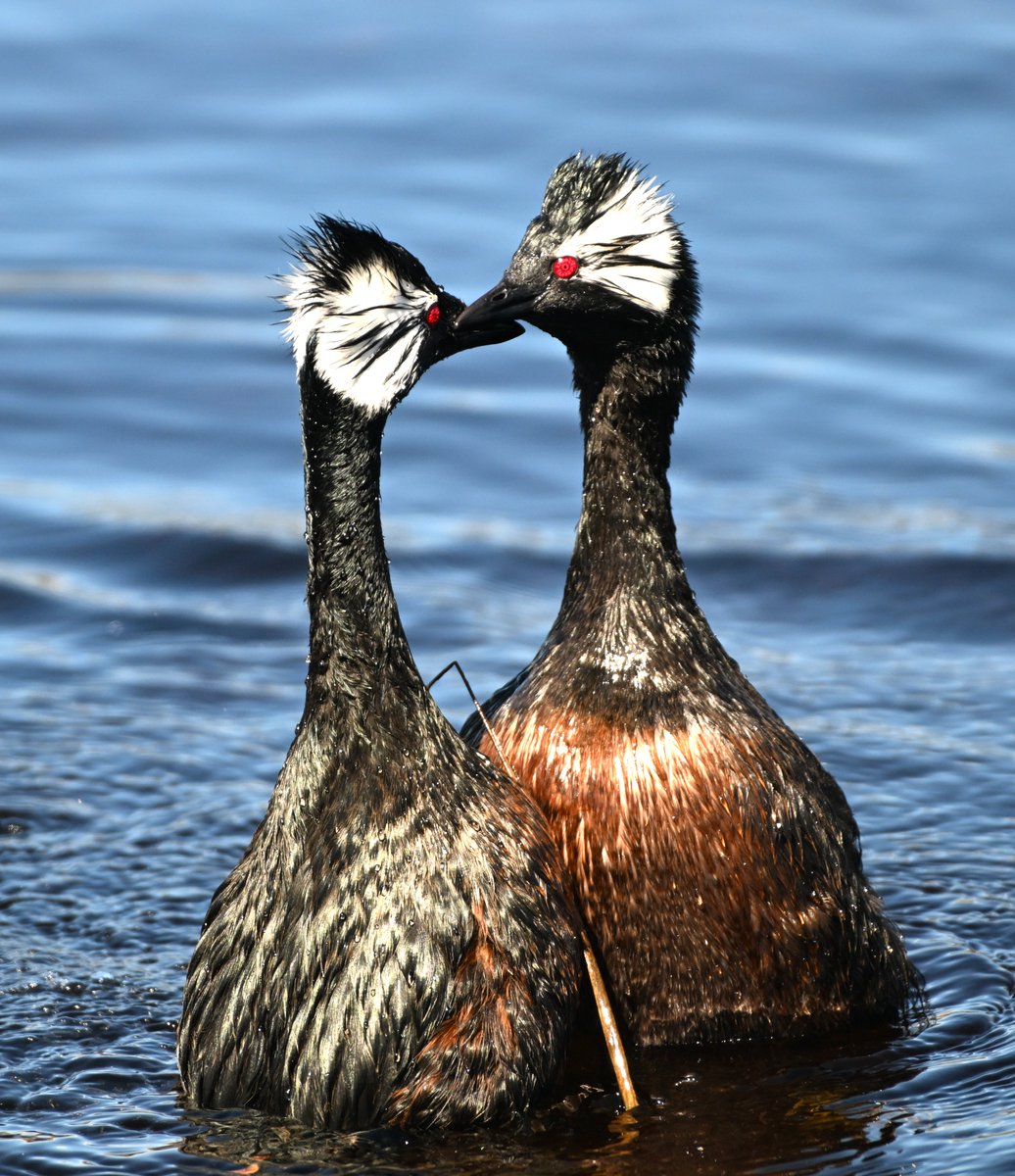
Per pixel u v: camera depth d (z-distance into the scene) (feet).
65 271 71.87
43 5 88.48
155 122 80.28
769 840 31.89
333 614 29.40
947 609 52.37
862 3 87.51
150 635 51.31
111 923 37.09
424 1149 28.76
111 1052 32.48
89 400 65.05
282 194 75.05
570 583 33.78
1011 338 66.90
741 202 74.33
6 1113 30.42
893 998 33.71
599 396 33.19
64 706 47.01
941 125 79.20
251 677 49.01
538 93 80.89
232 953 30.17
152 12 87.76
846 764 43.65
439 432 62.69
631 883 31.81
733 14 87.15
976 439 62.44
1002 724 45.75
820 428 62.95
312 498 29.40
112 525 56.95
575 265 32.27
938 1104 30.42
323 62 84.12
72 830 40.88
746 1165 28.73
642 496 32.99
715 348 67.00
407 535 56.44
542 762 32.24
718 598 53.36
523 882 29.53
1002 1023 33.06
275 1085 29.58
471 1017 28.66
